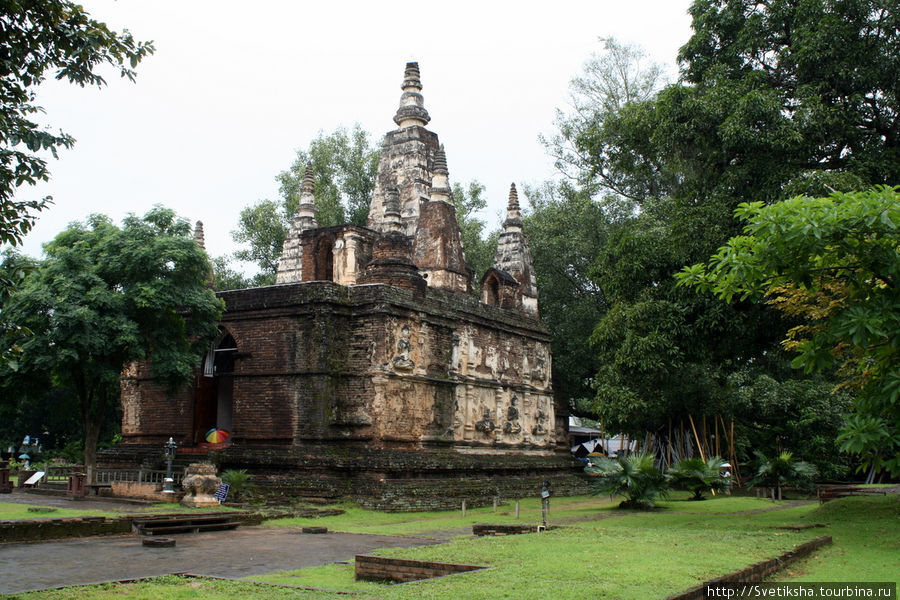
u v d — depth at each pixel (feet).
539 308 158.61
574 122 164.25
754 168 76.69
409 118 128.88
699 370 127.03
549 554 42.32
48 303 80.74
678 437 134.82
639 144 93.61
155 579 38.83
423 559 40.57
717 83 80.43
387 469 89.20
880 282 59.06
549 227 155.43
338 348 96.02
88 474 88.22
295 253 135.33
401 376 96.27
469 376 112.16
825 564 44.29
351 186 185.98
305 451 92.43
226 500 83.20
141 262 86.94
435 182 117.08
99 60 42.55
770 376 142.41
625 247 83.76
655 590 31.91
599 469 94.02
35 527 56.70
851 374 84.43
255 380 98.27
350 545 57.47
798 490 123.34
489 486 103.76
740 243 54.13
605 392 86.22
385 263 101.30
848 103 75.56
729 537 51.62
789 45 81.66
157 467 99.09
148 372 111.14
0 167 41.04
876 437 49.80
